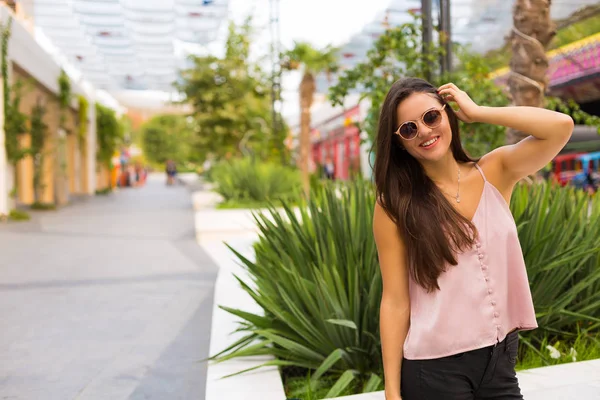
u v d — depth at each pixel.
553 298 3.05
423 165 1.53
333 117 24.16
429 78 5.48
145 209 16.09
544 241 2.89
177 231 10.51
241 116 21.91
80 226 11.44
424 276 1.44
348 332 2.78
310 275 3.06
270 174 15.11
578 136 12.50
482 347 1.45
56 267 6.73
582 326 3.28
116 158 33.72
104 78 17.83
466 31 9.57
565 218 3.55
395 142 1.50
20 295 5.23
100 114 26.14
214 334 3.40
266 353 2.97
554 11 8.62
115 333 3.99
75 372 3.21
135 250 8.10
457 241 1.42
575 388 2.24
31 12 10.90
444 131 1.45
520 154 1.47
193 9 10.19
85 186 24.66
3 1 12.47
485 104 4.98
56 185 18.69
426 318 1.47
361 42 11.25
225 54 20.86
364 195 3.10
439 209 1.44
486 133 4.86
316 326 2.95
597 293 3.09
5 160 12.38
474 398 1.53
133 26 11.25
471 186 1.51
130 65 15.65
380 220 1.51
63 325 4.21
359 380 2.81
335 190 3.57
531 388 2.24
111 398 2.83
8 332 4.03
